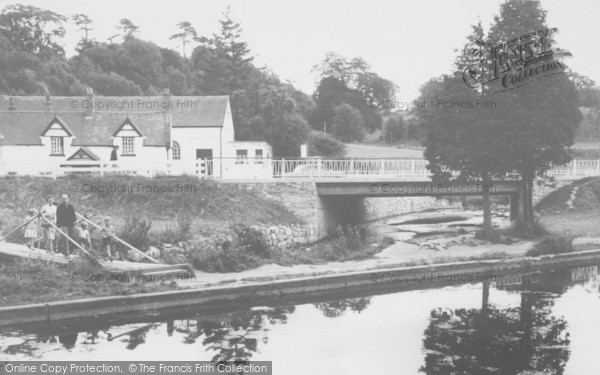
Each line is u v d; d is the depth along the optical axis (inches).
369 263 1272.1
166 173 1710.1
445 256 1341.0
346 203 2026.3
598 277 1238.9
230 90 3486.7
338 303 1016.9
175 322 889.5
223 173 1899.6
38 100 2417.6
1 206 1362.0
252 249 1268.5
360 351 746.2
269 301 1020.5
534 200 2107.5
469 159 1599.4
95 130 2177.7
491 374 667.4
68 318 863.1
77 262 999.0
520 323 869.8
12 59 4003.4
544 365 695.7
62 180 1509.6
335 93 4904.0
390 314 932.6
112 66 4712.1
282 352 743.1
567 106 1724.9
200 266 1157.1
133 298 908.6
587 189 2087.8
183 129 2319.1
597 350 750.5
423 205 2800.2
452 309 959.0
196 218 1445.6
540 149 1635.1
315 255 1339.8
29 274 940.6
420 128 1711.4
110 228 1096.2
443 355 729.6
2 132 2106.3
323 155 3321.9
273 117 2923.2
